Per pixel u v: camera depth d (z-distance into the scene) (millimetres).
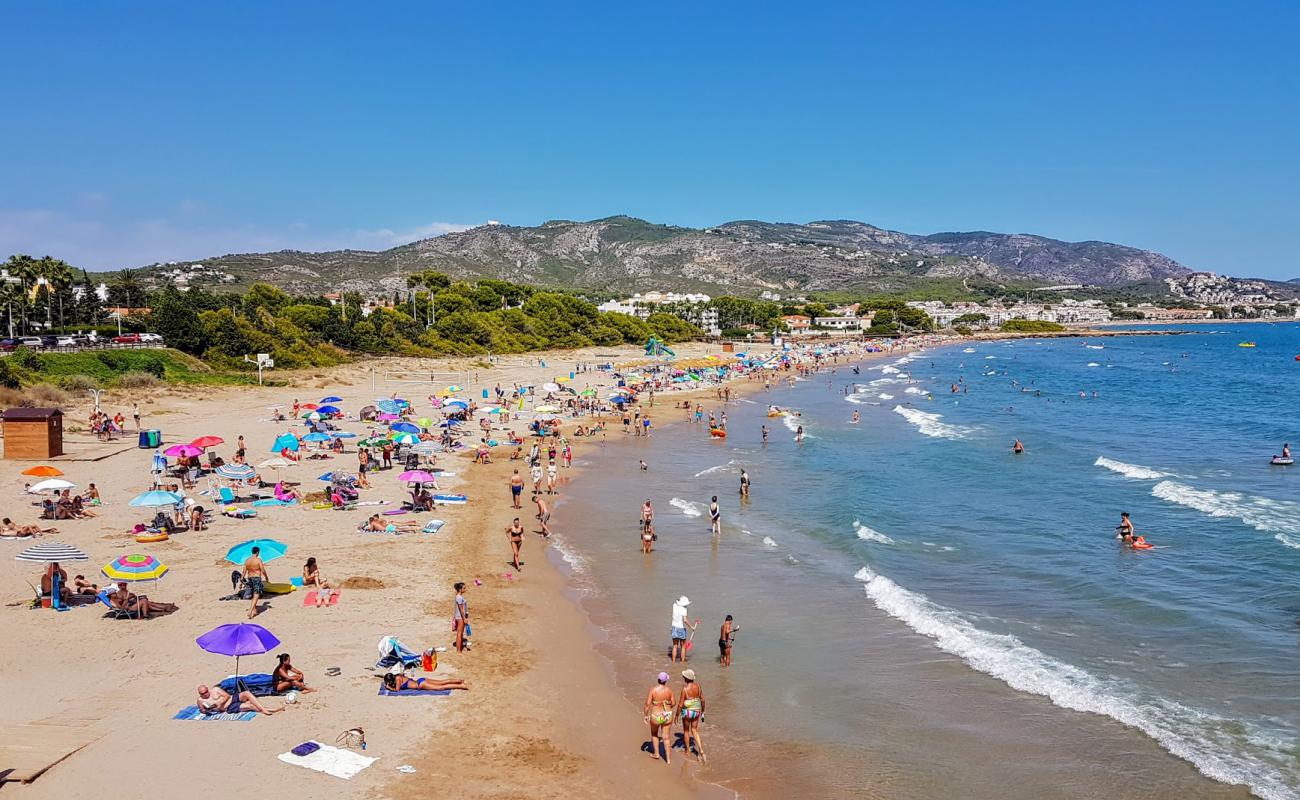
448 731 16766
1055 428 69062
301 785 14219
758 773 16156
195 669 18469
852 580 28359
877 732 17875
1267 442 61094
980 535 34500
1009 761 16641
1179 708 18812
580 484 44094
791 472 48531
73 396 62531
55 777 13930
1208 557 31078
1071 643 22875
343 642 20641
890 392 102750
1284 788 15453
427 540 30859
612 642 22719
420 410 69062
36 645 19422
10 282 102438
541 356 147625
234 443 48875
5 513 30828
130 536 28531
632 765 16156
